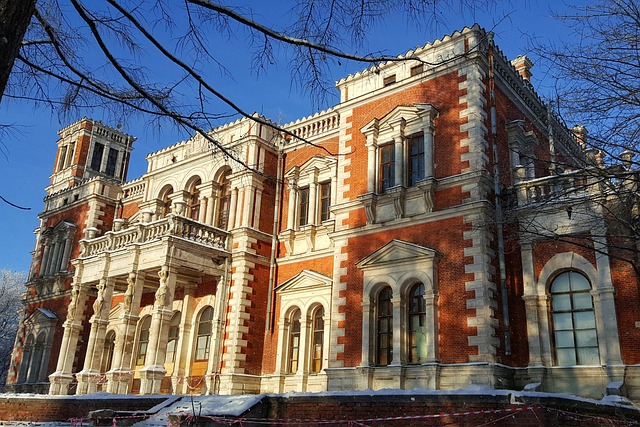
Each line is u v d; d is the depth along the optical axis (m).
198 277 28.38
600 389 17.53
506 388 18.47
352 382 20.95
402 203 22.12
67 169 43.16
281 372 25.53
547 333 18.97
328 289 25.27
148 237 26.67
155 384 23.00
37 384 33.84
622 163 11.32
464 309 19.36
